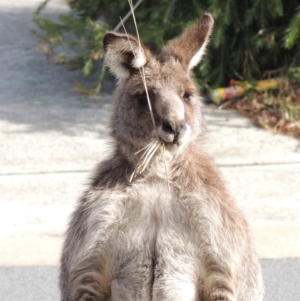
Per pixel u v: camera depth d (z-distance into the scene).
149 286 5.38
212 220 5.31
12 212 8.62
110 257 5.39
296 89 11.71
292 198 9.00
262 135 10.73
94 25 11.65
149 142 5.39
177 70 5.65
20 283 7.48
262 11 11.29
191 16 11.36
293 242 8.05
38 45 13.26
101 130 10.88
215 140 10.52
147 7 11.89
